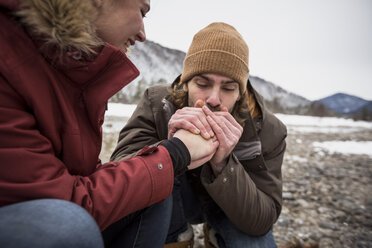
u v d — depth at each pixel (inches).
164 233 42.9
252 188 51.2
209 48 50.1
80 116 36.4
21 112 28.5
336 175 158.9
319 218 100.3
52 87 32.1
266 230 56.1
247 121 55.5
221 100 51.6
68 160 34.4
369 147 295.9
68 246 22.4
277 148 60.9
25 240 20.9
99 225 30.7
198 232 85.3
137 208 34.1
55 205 24.6
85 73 34.8
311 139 341.4
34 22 28.4
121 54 35.3
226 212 50.9
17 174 26.3
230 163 48.0
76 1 29.7
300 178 149.3
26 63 29.2
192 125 41.9
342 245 82.1
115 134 198.1
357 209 109.3
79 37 30.6
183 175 61.1
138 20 36.1
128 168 33.4
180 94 57.8
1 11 28.5
